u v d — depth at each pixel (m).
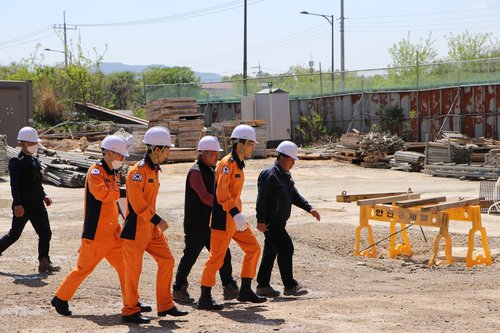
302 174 30.22
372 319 7.73
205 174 8.76
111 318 7.92
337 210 19.36
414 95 38.53
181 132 34.69
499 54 57.41
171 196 23.36
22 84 34.66
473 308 8.33
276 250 9.58
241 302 9.08
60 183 25.73
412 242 14.65
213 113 48.25
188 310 8.48
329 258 13.37
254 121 35.22
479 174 27.52
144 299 9.18
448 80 37.00
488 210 18.52
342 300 9.07
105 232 7.82
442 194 23.16
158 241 7.93
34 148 10.60
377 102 40.25
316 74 43.81
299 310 8.37
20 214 10.45
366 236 15.25
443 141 30.84
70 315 8.05
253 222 17.36
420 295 9.52
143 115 55.34
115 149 7.71
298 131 44.47
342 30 50.62
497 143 31.38
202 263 12.14
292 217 18.05
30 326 7.49
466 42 58.28
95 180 7.66
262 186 9.32
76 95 56.75
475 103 35.69
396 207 13.19
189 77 95.94
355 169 31.98
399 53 59.69
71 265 11.33
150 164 7.55
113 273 10.73
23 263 11.41
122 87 74.06
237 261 12.60
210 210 8.79
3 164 27.80
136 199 7.49
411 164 31.16
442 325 7.39
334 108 42.62
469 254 12.55
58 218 18.06
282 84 45.81
